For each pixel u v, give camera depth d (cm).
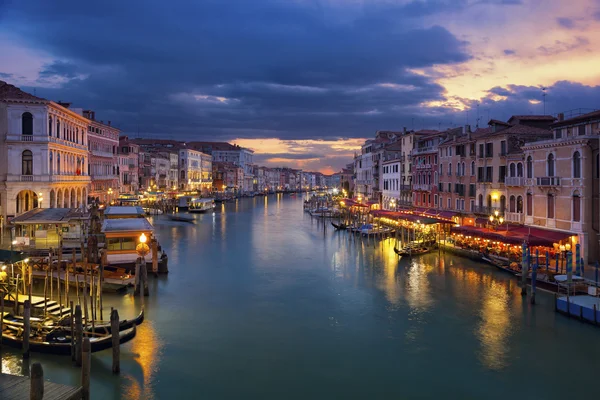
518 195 3819
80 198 5878
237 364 1888
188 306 2611
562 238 3088
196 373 1806
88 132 6775
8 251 2388
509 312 2480
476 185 4512
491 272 3428
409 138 6506
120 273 2966
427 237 4594
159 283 3119
